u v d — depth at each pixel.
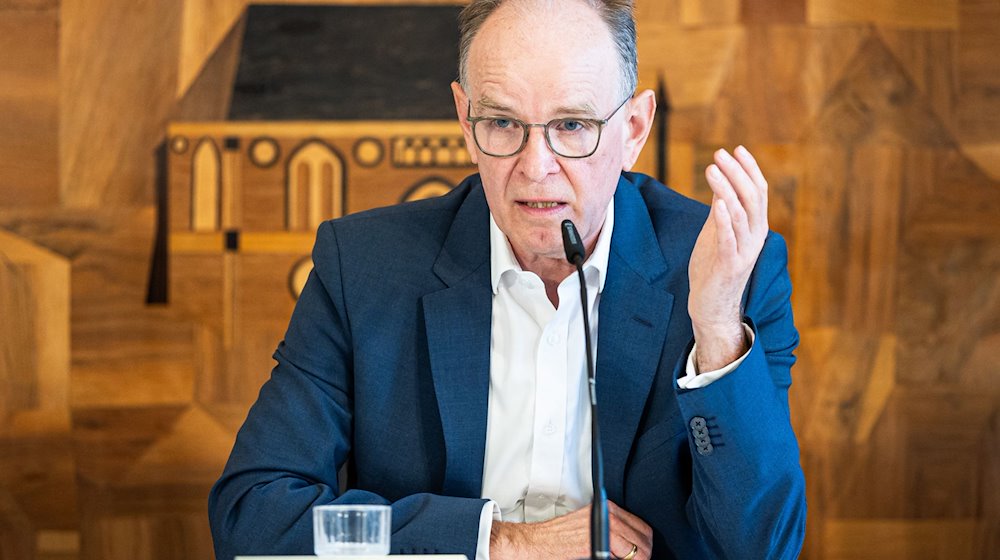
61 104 10.05
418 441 5.13
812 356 10.09
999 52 10.11
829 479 10.09
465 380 5.10
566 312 5.15
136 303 10.06
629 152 5.15
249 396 10.09
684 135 10.09
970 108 10.12
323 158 10.12
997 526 10.09
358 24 10.16
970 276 10.15
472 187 5.71
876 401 10.09
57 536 9.98
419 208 5.63
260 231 10.12
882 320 10.12
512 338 5.21
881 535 10.08
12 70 10.02
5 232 10.01
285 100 10.13
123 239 10.07
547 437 5.08
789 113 10.11
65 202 10.05
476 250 5.31
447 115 10.16
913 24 10.12
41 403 10.01
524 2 4.60
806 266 10.10
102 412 10.02
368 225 5.55
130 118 10.09
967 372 10.12
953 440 10.11
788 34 10.12
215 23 10.12
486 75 4.59
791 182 10.11
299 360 5.30
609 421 5.02
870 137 10.12
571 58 4.53
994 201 10.14
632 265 5.20
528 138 4.57
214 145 10.10
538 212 4.68
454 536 4.56
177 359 10.08
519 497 5.11
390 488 5.12
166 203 10.09
